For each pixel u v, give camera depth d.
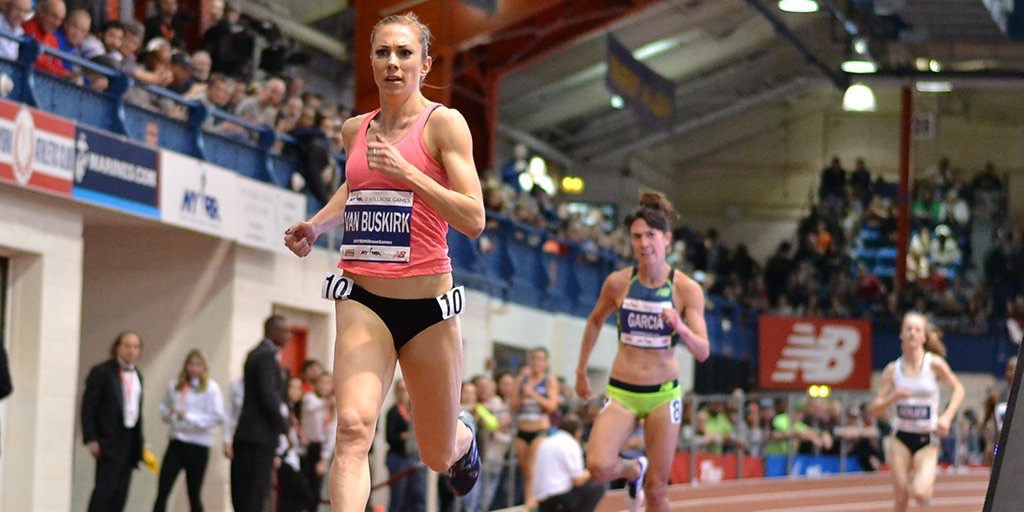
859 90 35.88
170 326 16.45
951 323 34.25
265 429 13.30
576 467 13.48
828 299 35.16
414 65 6.21
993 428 23.64
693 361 30.36
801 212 41.59
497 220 22.98
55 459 13.82
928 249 38.09
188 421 14.24
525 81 32.41
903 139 37.25
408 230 6.14
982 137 41.41
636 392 10.51
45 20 13.69
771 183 41.78
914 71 36.22
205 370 14.44
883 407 13.17
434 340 6.21
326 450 15.29
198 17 19.27
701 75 37.16
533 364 16.17
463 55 26.83
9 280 13.63
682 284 10.62
